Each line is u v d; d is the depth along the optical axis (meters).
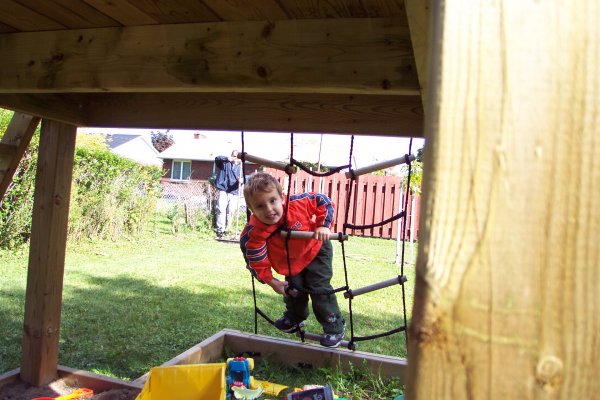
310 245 3.17
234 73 1.78
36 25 1.98
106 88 1.94
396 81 1.65
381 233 12.29
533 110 0.53
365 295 5.88
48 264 2.76
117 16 1.82
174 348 3.59
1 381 2.71
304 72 1.72
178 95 2.90
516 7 0.54
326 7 1.63
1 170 2.70
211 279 6.32
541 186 0.53
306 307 3.43
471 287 0.54
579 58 0.52
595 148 0.52
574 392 0.52
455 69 0.55
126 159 9.40
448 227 0.55
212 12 1.72
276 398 2.83
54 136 2.73
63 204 2.80
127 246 8.96
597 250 0.51
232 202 11.70
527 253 0.53
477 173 0.54
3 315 4.15
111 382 2.78
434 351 0.55
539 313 0.52
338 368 3.19
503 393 0.53
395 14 1.64
